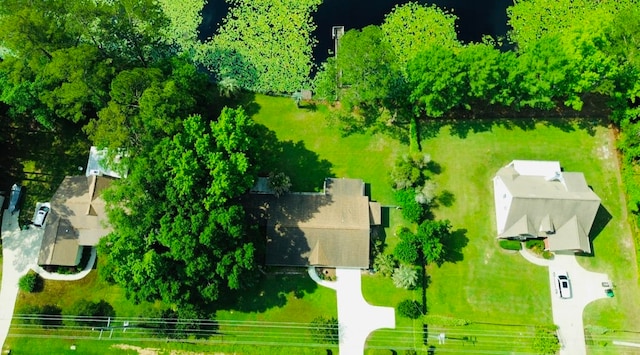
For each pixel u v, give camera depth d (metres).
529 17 70.56
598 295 59.81
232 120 56.72
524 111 67.19
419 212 60.78
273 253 59.06
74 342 57.47
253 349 57.09
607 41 60.78
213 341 57.62
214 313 58.59
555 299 59.69
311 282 59.81
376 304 59.03
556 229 59.91
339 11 72.19
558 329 58.47
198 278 54.56
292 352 56.47
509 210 59.09
